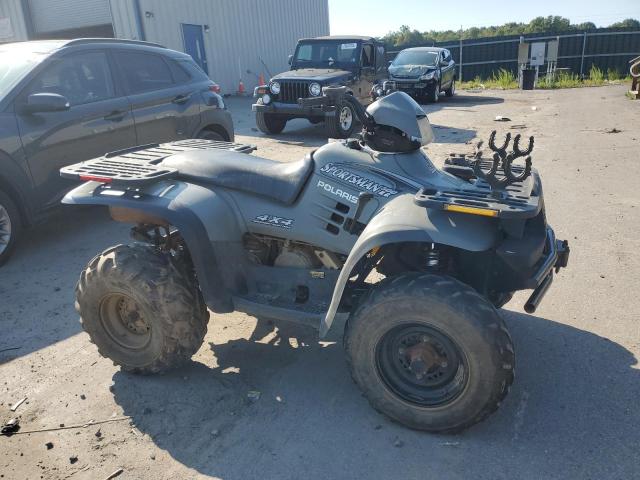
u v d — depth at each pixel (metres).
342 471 2.73
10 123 5.22
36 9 20.80
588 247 5.38
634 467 2.70
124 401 3.31
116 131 6.14
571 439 2.90
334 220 3.28
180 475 2.73
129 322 3.49
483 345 2.65
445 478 2.67
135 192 3.44
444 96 20.94
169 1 19.81
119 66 6.36
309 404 3.25
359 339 2.90
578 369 3.51
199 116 7.21
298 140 11.62
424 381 2.92
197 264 3.28
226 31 22.53
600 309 4.25
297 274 3.41
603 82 24.22
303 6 27.23
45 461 2.84
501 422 3.05
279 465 2.78
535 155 9.35
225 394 3.36
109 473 2.75
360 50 12.99
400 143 3.28
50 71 5.68
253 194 3.46
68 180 5.72
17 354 3.85
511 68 28.86
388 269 3.48
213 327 4.16
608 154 9.20
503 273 3.21
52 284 4.96
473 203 2.70
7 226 5.33
